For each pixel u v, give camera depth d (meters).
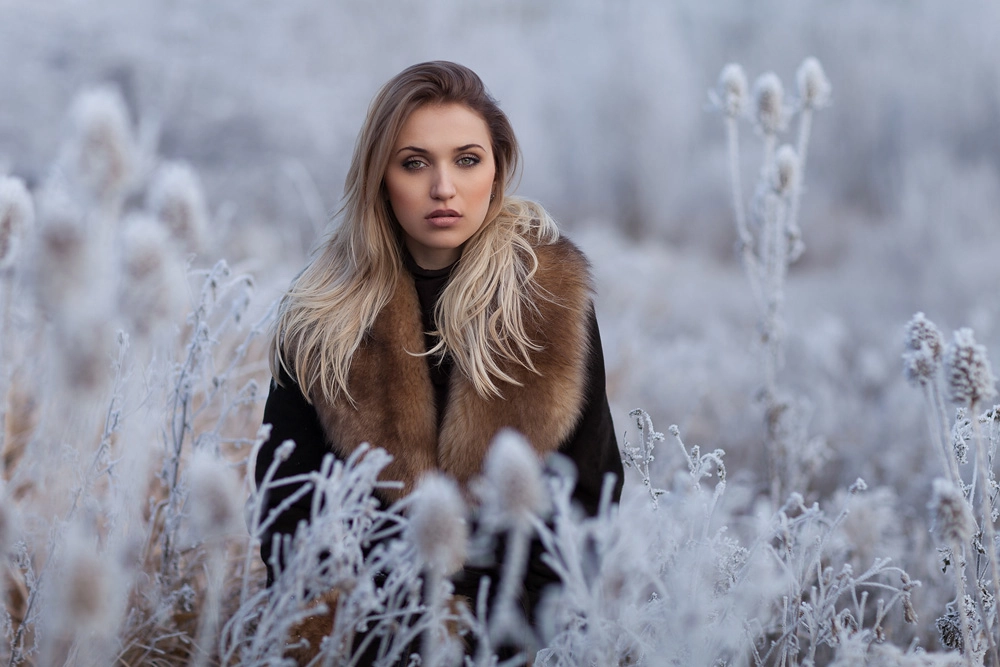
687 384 4.34
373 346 1.84
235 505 1.29
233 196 8.26
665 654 1.44
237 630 1.53
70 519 1.69
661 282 7.98
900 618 2.22
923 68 13.43
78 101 1.37
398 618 1.79
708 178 12.38
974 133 12.86
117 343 1.79
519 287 1.85
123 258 1.24
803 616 1.78
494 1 13.78
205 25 9.44
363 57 10.67
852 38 13.85
